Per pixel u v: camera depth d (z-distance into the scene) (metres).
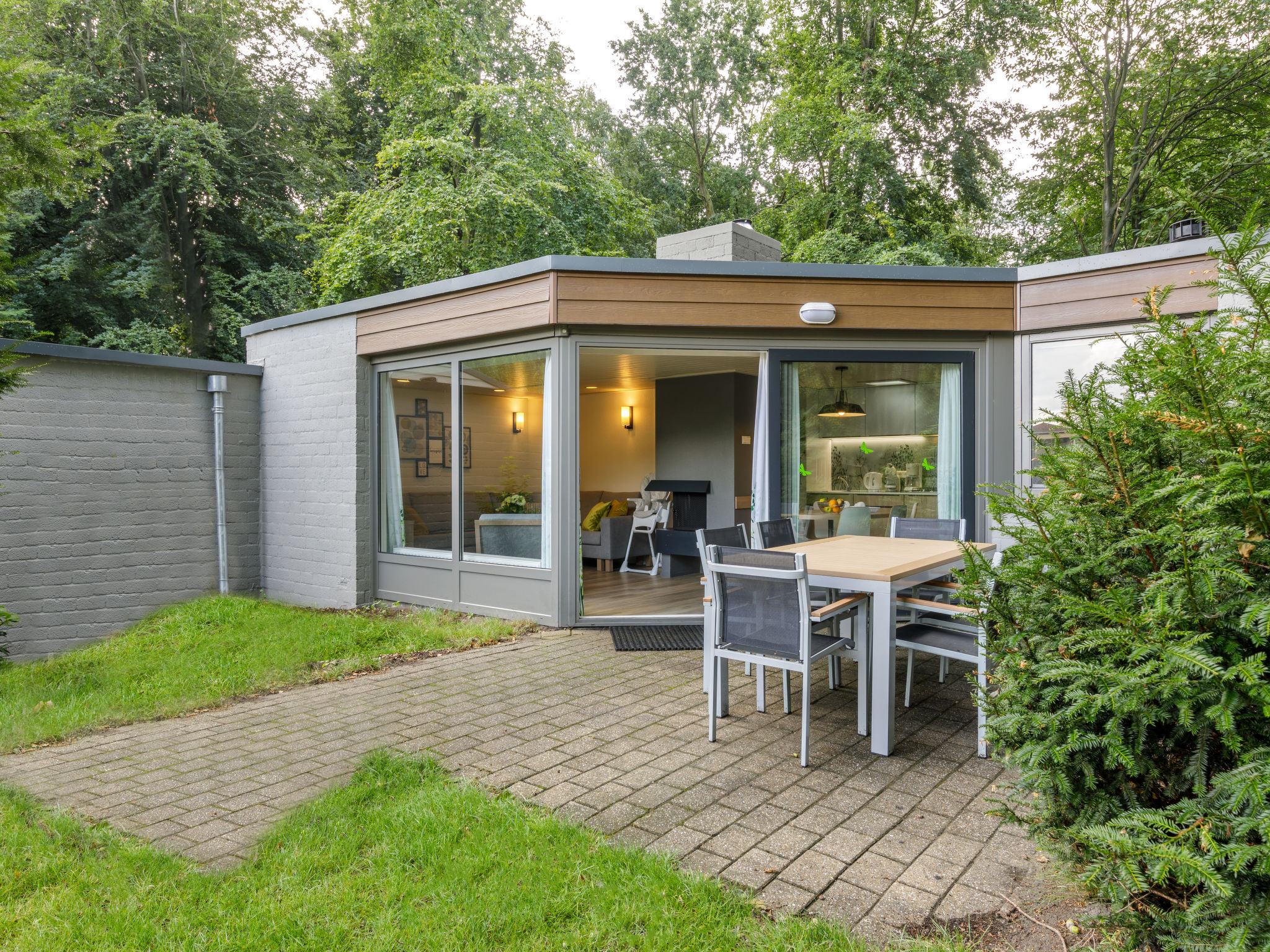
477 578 6.30
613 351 5.85
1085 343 5.57
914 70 15.60
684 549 8.34
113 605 6.90
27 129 5.58
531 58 17.34
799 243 16.39
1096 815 1.69
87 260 13.48
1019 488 1.84
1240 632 1.45
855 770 3.04
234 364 7.62
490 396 6.19
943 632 3.70
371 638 5.41
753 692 4.10
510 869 2.23
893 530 5.10
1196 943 1.47
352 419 7.01
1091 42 14.04
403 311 6.59
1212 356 1.52
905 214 16.23
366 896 2.11
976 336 5.84
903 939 1.92
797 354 5.73
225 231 15.34
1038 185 15.38
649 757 3.17
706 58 20.14
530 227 14.34
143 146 13.59
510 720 3.65
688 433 8.88
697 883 2.13
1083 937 1.92
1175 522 1.47
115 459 6.93
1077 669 1.53
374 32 15.82
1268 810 1.32
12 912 2.07
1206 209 1.63
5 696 4.24
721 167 21.03
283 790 2.90
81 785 2.95
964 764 3.11
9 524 6.32
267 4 15.47
